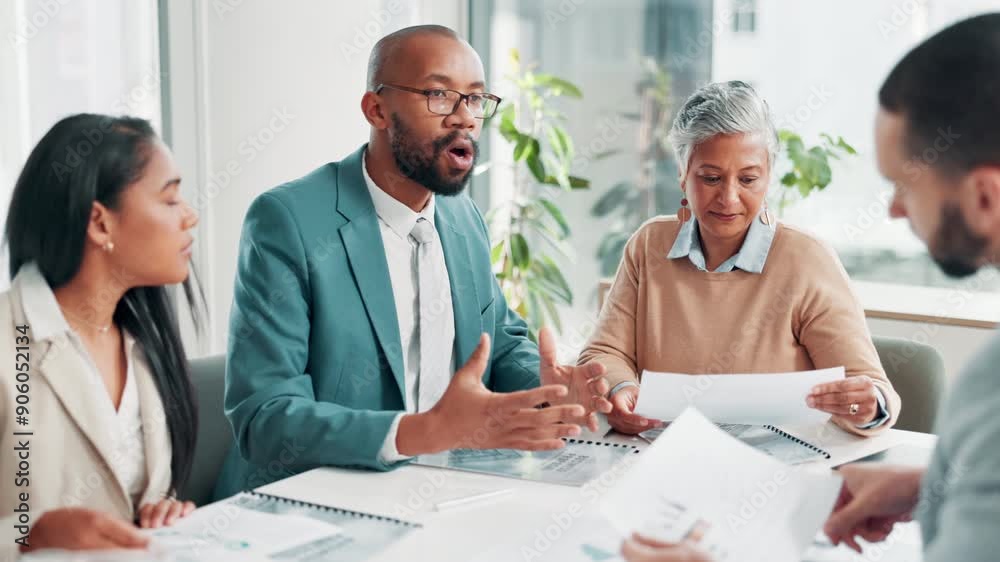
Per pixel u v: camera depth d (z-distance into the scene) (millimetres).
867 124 3475
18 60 2486
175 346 1549
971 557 728
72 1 2613
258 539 1173
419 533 1206
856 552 1154
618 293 2109
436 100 1766
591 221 4121
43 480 1365
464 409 1387
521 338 2074
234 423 1656
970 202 843
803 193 3299
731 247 1987
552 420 1349
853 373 1820
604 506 1096
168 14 2854
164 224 1402
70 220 1354
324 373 1753
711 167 1846
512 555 1134
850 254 3525
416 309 1888
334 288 1753
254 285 1723
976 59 827
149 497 1496
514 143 3941
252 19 3076
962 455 782
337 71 3396
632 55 3941
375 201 1854
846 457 1526
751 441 1611
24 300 1380
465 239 1987
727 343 1956
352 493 1371
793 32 3576
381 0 3568
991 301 3137
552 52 4094
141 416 1510
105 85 2725
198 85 2932
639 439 1665
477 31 4188
